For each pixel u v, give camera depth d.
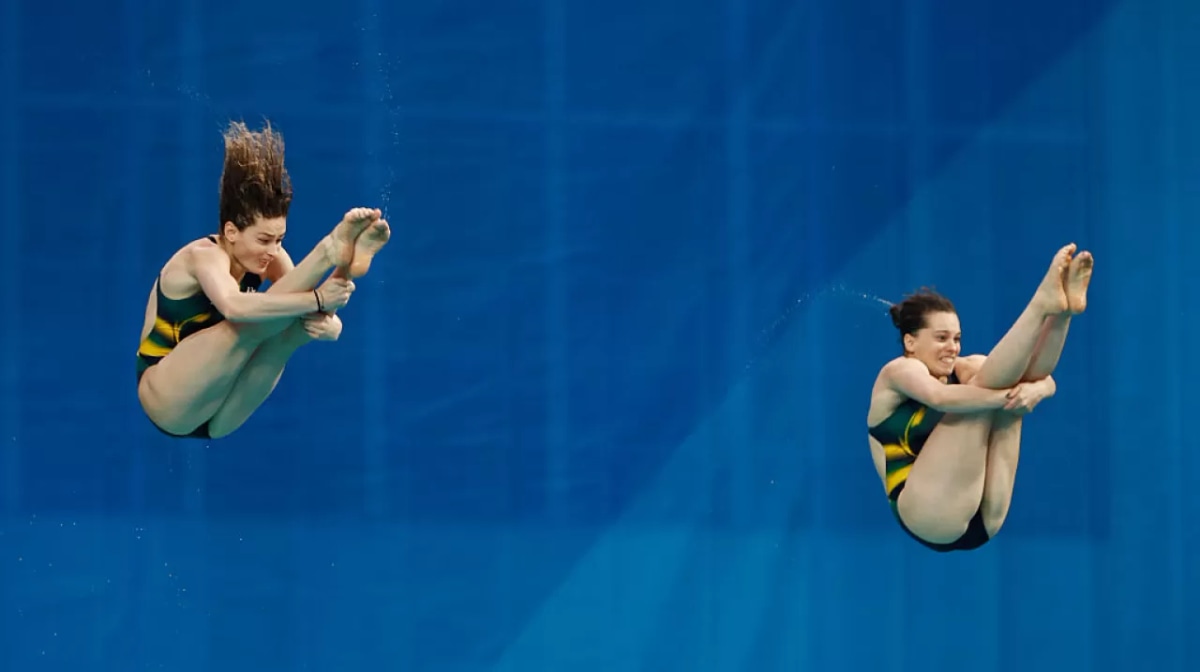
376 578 24.17
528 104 25.05
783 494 25.47
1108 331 26.61
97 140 23.69
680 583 25.08
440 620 24.33
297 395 24.17
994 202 26.31
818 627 25.38
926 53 26.27
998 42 26.48
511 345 24.88
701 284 25.48
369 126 24.50
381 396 24.42
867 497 25.69
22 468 23.23
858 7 26.14
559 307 25.05
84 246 23.62
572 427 24.97
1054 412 26.50
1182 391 26.70
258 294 15.30
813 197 25.81
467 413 24.69
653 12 25.55
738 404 25.45
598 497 24.98
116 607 23.25
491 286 24.86
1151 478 26.58
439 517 24.47
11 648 22.88
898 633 25.62
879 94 26.11
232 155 16.03
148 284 23.75
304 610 23.86
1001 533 26.11
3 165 23.44
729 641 25.12
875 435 18.34
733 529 25.30
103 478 23.42
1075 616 26.17
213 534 23.67
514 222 24.95
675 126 25.52
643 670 24.84
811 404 25.62
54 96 23.61
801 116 25.86
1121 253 26.66
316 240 24.14
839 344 25.77
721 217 25.59
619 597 24.89
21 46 23.55
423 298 24.66
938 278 26.08
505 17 25.05
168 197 23.83
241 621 23.64
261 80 24.17
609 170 25.30
